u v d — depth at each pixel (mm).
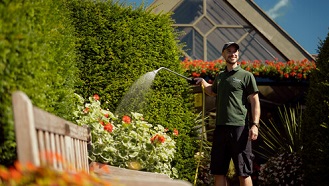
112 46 7906
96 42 7855
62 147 3391
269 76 10945
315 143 7277
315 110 7418
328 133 7113
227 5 12570
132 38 8023
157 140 7043
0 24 3195
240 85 6176
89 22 7883
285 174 9125
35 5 3816
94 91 7730
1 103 3172
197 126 8992
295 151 9438
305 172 7594
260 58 12469
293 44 12234
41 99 3631
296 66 10914
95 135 6645
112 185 2711
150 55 8133
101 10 7977
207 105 11766
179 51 8844
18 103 2508
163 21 8391
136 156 6941
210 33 12570
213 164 6227
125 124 6957
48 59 3990
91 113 6734
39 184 2342
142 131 7094
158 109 8031
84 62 7785
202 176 9188
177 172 7871
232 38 12555
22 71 3385
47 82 3980
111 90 7793
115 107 7789
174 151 7402
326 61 7422
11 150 3277
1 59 3180
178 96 8273
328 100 7211
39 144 2818
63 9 5555
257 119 6129
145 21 8211
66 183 2404
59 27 4559
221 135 6180
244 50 12500
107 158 6711
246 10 12430
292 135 9602
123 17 8062
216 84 6609
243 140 6105
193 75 10531
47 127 2979
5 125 3170
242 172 6066
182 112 8258
